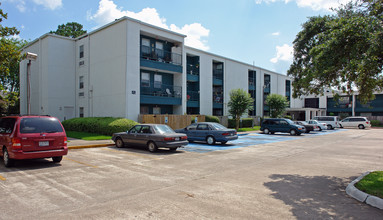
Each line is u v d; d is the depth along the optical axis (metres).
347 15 8.41
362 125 36.78
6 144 8.73
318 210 5.01
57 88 25.06
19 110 31.47
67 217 4.54
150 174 7.96
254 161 10.61
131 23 21.08
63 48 25.62
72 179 7.24
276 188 6.52
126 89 20.56
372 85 8.20
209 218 4.53
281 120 25.89
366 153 13.18
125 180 7.18
